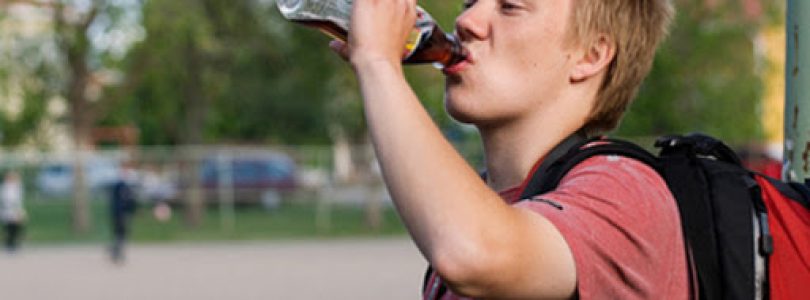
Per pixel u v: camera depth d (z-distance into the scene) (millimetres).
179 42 26672
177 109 32344
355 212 28547
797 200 1739
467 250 1389
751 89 22906
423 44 1720
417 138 1458
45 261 21047
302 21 1658
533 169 1821
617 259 1499
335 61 28734
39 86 29016
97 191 27391
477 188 1440
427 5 14883
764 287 1649
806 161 2250
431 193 1423
